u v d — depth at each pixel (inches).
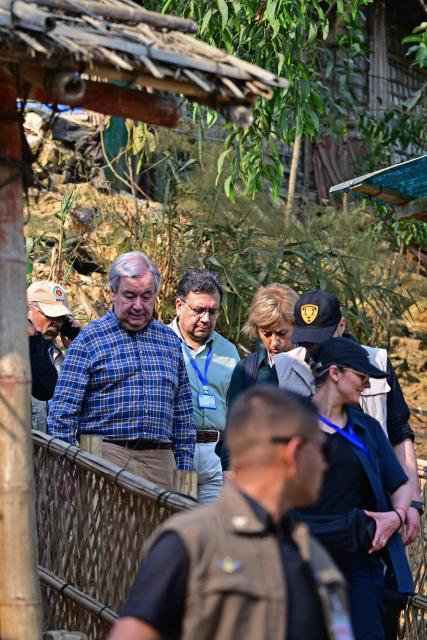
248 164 545.3
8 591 221.3
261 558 161.9
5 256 222.1
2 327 221.0
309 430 167.6
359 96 959.6
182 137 629.3
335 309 307.9
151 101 233.3
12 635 220.1
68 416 340.2
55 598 318.3
